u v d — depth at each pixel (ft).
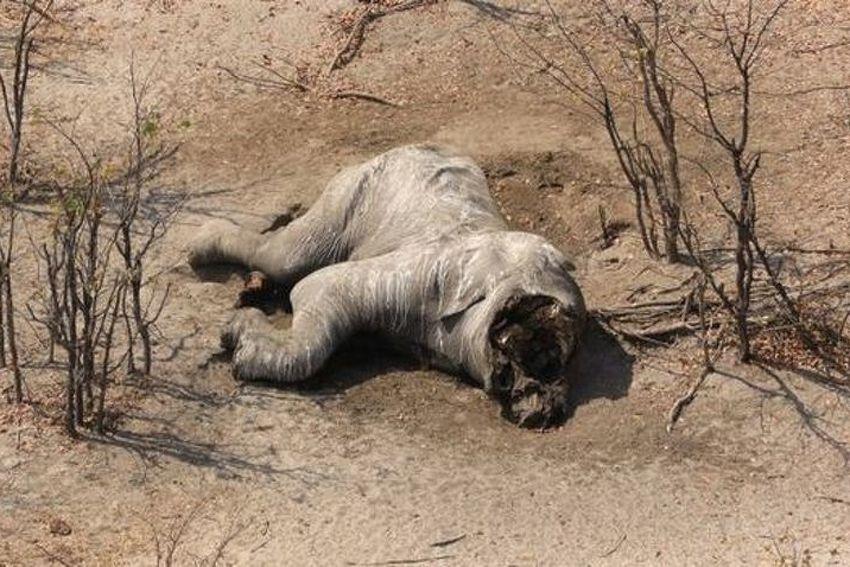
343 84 109.19
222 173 99.45
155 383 79.05
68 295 81.05
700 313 80.84
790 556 67.56
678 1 114.11
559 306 76.84
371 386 80.02
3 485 72.02
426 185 85.71
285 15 115.85
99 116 104.73
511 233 81.41
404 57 111.86
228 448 75.00
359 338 82.64
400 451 74.84
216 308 86.02
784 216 91.97
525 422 76.48
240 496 71.67
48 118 104.01
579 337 78.74
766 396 77.66
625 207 93.81
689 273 86.89
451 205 84.69
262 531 69.36
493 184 96.84
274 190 97.40
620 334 81.87
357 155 101.30
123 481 72.49
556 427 76.69
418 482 72.59
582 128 102.63
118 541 68.64
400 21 114.93
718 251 88.99
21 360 80.74
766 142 99.60
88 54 111.34
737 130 100.94
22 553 67.77
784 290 81.51
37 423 75.87
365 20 114.73
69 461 73.56
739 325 79.00
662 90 88.28
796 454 74.43
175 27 114.42
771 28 111.45
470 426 76.84
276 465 73.87
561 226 92.99
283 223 94.32
